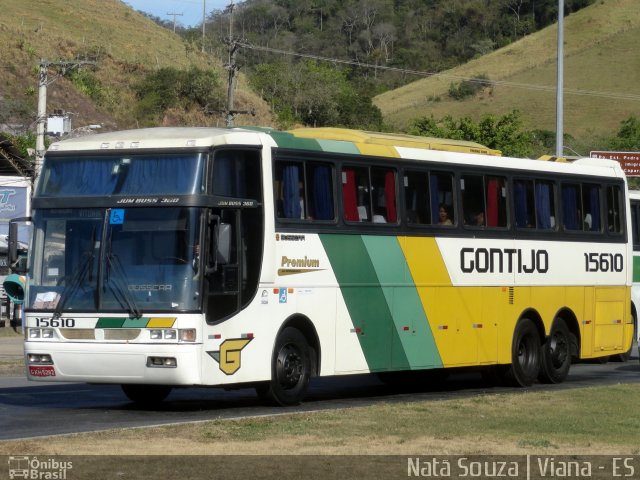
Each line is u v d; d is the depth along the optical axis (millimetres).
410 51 165125
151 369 15211
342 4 177875
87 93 74438
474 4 175000
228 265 15719
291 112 95500
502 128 82812
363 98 101938
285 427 13633
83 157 16141
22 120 59938
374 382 22922
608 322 23453
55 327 15711
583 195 22969
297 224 16828
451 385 22250
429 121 86750
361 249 17953
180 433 13016
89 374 15531
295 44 163000
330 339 17359
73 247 15781
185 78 83312
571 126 123375
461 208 20000
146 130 16406
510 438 13102
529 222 21516
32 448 11727
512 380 21172
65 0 102312
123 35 97188
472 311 20047
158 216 15477
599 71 138500
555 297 22000
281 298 16516
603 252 23328
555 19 168500
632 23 152250
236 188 15984
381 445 12320
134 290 15383
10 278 31031
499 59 152375
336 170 17641
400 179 18828
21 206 47844
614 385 20109
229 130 16312
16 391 19703
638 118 121625
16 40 75625
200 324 15219
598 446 12641
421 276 19031
